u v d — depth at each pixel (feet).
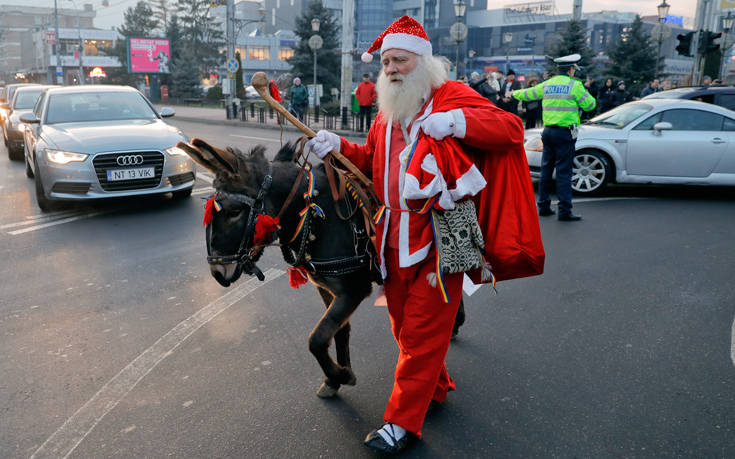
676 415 9.78
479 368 11.53
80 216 24.67
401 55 7.93
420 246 8.09
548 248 19.39
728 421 9.58
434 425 9.64
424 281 8.29
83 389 10.92
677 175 27.55
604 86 56.49
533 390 10.68
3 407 10.34
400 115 8.11
